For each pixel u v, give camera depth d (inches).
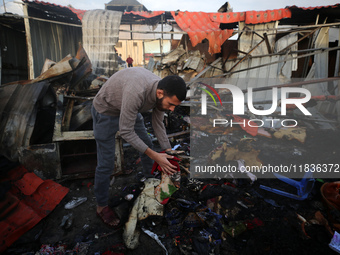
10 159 89.0
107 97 57.5
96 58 240.4
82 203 82.7
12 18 225.3
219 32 242.2
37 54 242.2
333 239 61.0
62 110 97.7
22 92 103.8
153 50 539.2
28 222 67.1
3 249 58.7
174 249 62.1
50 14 262.1
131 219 69.5
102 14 241.0
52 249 61.4
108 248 62.4
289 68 250.4
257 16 240.4
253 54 253.1
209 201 81.1
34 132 105.0
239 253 59.7
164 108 55.9
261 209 77.0
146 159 84.9
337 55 245.9
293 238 63.1
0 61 215.2
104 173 67.2
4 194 72.8
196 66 247.9
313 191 86.3
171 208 76.7
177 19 257.0
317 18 244.8
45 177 90.4
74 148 112.7
